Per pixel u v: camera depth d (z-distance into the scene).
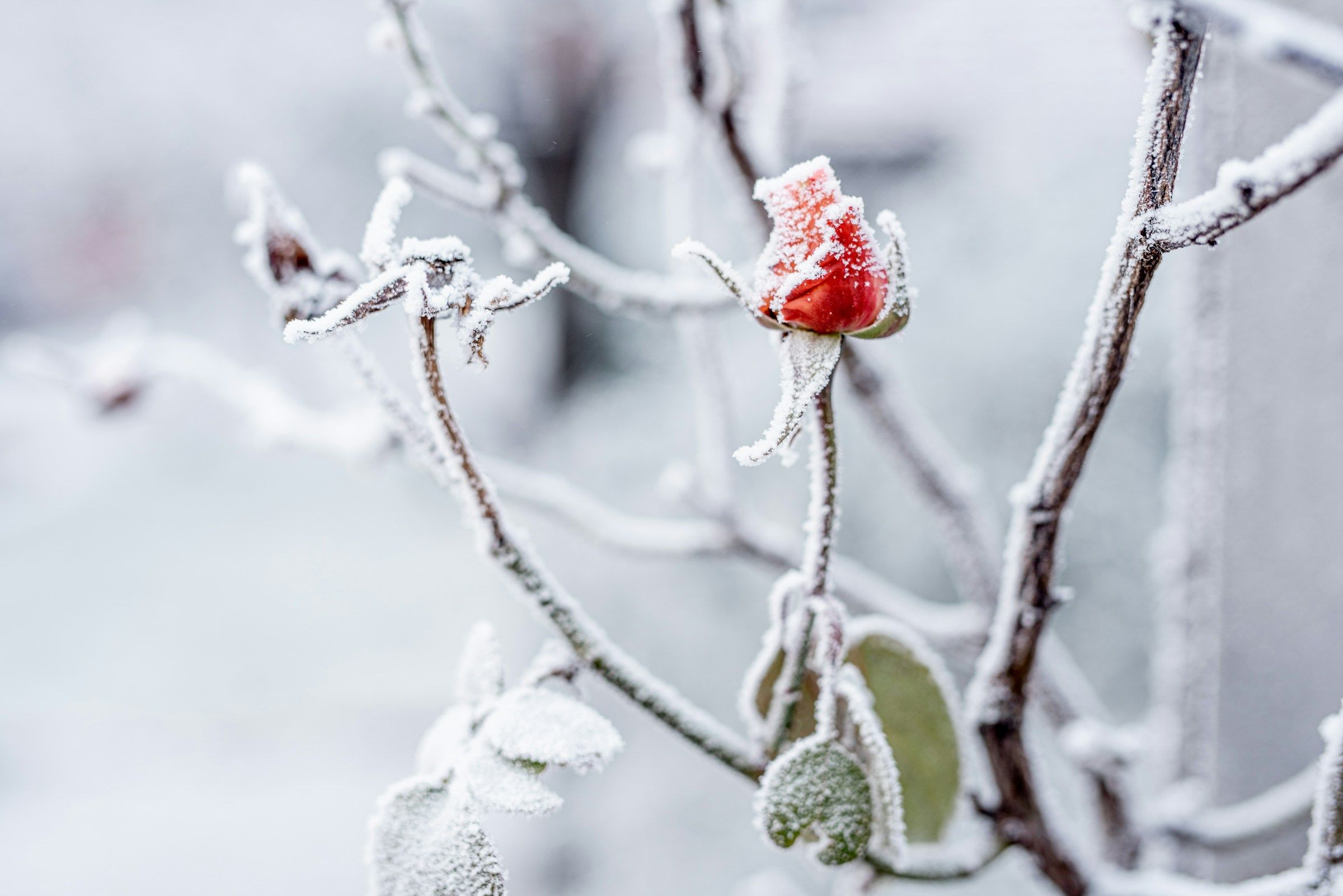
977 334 2.12
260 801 3.13
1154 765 0.90
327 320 0.45
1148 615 1.94
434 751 0.48
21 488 5.20
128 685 3.74
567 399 3.06
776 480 2.07
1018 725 0.54
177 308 5.41
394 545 4.62
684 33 0.62
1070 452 0.50
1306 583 0.80
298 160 4.61
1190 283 0.83
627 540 0.71
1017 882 1.46
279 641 3.96
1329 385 0.77
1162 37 0.46
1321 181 0.75
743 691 0.50
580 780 2.14
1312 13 0.64
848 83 2.52
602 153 3.37
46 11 4.45
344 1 4.32
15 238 5.33
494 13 3.46
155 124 4.69
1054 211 2.16
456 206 0.63
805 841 0.50
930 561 2.03
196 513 5.02
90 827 3.04
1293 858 0.80
